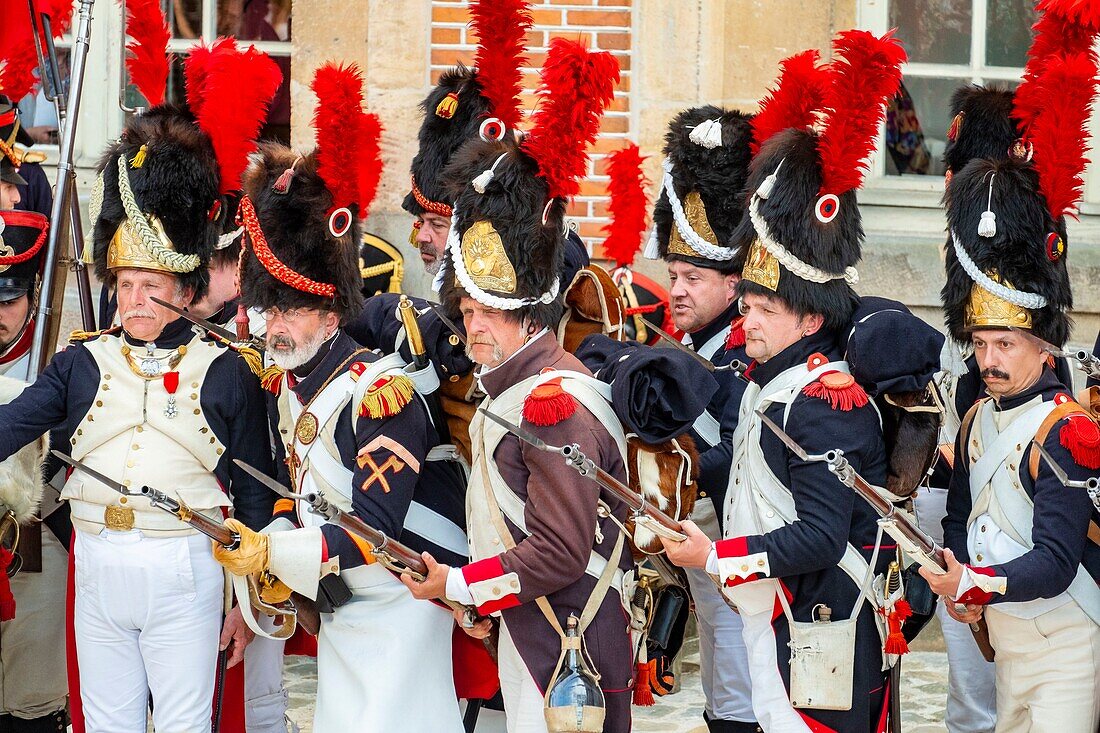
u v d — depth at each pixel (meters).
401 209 23.09
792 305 12.12
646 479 12.16
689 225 15.52
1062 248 12.60
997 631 12.88
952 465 14.62
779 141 12.38
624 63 23.17
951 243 12.85
